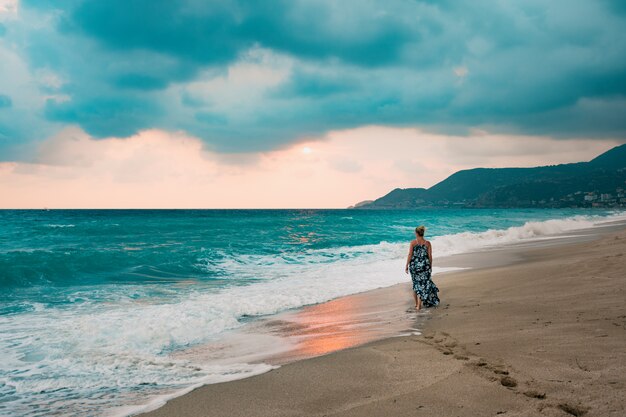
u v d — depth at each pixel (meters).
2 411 3.93
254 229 38.38
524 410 3.04
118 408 3.89
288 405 3.64
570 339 4.59
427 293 8.05
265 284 12.12
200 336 6.78
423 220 60.81
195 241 25.58
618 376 3.39
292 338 6.53
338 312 8.41
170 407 3.77
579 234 25.95
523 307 6.73
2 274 12.44
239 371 4.83
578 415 2.88
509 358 4.20
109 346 6.08
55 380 4.75
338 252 20.59
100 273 14.02
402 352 4.93
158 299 9.96
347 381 4.09
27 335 6.68
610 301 6.31
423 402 3.39
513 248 19.70
